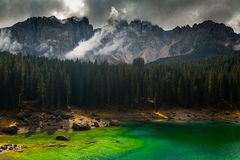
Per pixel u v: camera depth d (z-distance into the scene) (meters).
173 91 164.12
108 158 60.84
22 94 126.19
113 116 137.12
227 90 167.50
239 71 173.50
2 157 57.00
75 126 95.62
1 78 121.56
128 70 164.12
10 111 117.56
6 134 85.19
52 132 89.88
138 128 104.62
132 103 156.25
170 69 191.25
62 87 137.62
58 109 132.38
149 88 164.38
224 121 132.00
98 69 157.00
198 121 131.00
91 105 150.75
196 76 169.12
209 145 74.69
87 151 64.69
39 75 134.50
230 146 73.75
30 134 85.75
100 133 90.25
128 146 71.56
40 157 58.34
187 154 65.31
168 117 140.12
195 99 160.38
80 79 152.25
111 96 155.62
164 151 67.69
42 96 125.56
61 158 58.62
